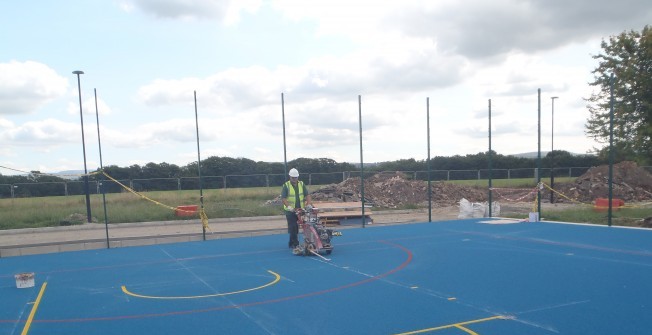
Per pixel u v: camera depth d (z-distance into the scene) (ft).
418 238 45.65
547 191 103.30
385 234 48.91
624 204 78.59
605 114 86.43
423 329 19.54
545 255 35.17
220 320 21.59
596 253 35.37
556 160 148.15
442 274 29.73
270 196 91.61
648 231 46.24
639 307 21.88
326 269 32.32
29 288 28.91
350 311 22.38
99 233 55.21
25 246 42.55
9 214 65.82
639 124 79.71
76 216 65.26
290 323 20.86
